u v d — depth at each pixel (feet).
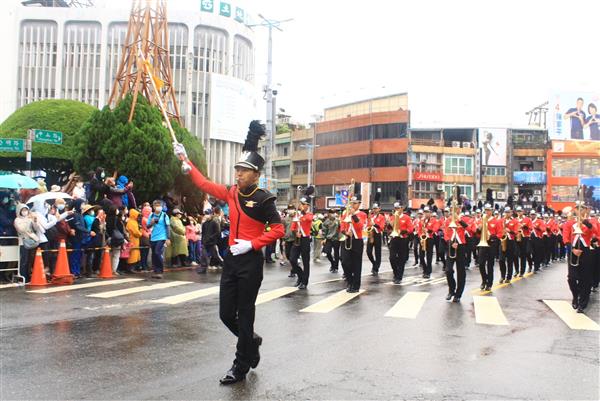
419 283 51.62
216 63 192.13
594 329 29.58
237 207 19.47
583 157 201.05
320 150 219.41
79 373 19.16
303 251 45.44
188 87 183.83
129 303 34.40
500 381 19.29
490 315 33.27
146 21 83.87
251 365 19.03
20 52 189.57
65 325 27.20
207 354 22.08
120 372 19.36
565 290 47.93
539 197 199.93
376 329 28.12
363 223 43.57
